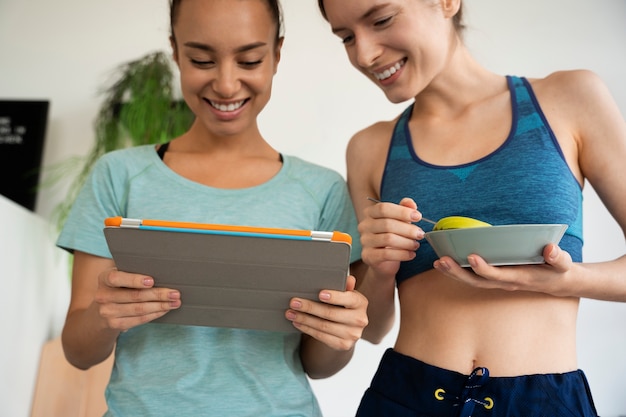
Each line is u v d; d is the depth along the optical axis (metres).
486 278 1.02
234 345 1.15
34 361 2.39
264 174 1.31
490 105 1.24
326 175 1.34
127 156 1.29
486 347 1.10
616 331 2.62
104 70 2.92
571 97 1.18
